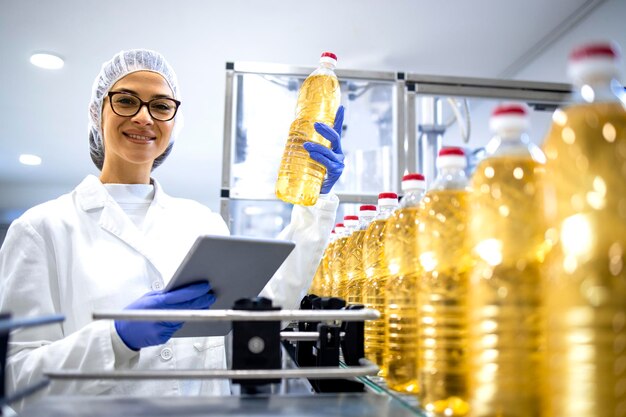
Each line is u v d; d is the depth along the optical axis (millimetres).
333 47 2615
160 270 1291
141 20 2367
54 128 3855
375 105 2219
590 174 409
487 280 492
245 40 2555
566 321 399
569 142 427
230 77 1987
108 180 1468
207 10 2285
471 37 2502
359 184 2203
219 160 4707
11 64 2807
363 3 2223
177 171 5113
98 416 475
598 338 381
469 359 509
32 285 1139
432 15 2312
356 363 726
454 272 587
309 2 2219
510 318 478
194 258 677
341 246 1182
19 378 937
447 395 558
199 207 1607
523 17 2324
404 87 2057
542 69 2621
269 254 757
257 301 600
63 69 2867
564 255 409
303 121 1100
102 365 919
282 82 2125
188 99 3320
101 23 2395
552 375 415
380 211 927
